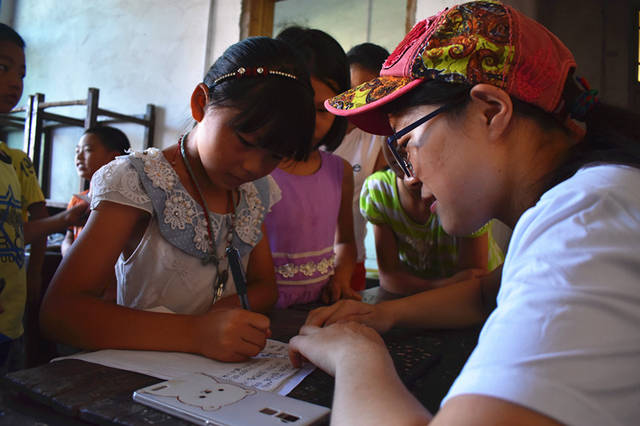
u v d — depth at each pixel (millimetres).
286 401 562
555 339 346
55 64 5820
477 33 566
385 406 436
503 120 550
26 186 1853
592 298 356
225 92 843
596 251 380
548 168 562
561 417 320
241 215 1119
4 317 1403
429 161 599
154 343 781
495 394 335
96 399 562
